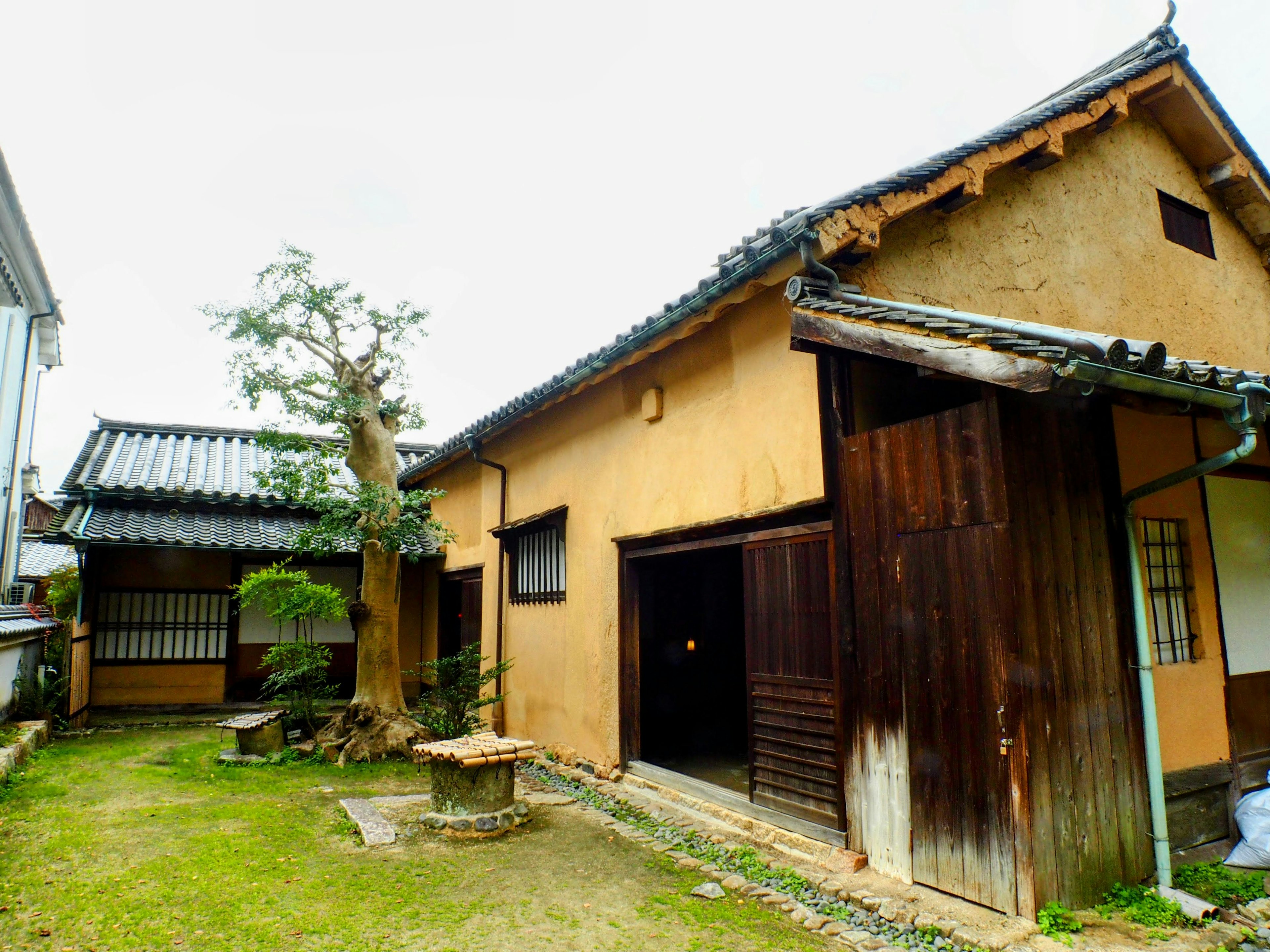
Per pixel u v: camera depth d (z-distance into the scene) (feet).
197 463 45.32
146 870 15.66
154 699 37.91
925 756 14.48
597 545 26.18
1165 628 17.24
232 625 39.65
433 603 43.73
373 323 30.53
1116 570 15.11
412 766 26.68
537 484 31.09
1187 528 17.97
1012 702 12.98
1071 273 20.93
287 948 12.35
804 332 15.51
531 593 30.94
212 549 38.01
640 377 24.47
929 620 14.56
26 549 65.82
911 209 16.56
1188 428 18.38
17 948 12.17
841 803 16.19
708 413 21.03
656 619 34.42
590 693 25.91
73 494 38.32
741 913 14.02
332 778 24.67
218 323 28.12
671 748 27.78
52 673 33.17
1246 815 16.87
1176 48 21.93
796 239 15.53
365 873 15.84
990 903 13.17
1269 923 13.34
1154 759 14.70
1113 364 10.94
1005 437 13.52
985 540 13.58
